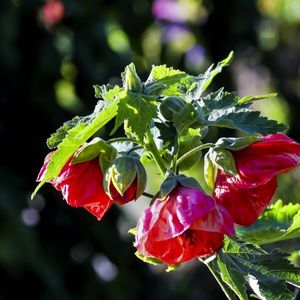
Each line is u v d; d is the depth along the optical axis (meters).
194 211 2.37
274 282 2.54
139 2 7.59
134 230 2.65
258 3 8.22
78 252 6.83
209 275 7.80
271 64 8.02
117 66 6.95
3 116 6.74
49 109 6.80
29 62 6.79
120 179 2.53
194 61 7.77
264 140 2.53
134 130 2.52
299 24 8.66
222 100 2.58
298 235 2.73
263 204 2.55
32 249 6.38
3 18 6.65
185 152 2.66
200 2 7.79
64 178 2.56
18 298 6.41
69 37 6.91
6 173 6.61
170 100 2.53
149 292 7.21
